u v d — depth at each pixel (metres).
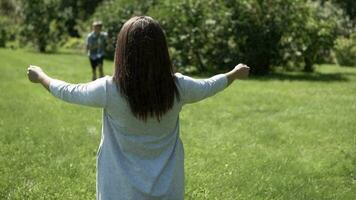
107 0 38.75
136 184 3.49
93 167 8.50
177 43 23.84
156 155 3.57
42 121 11.73
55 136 10.34
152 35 3.43
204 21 23.53
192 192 7.31
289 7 23.36
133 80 3.39
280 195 7.30
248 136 10.63
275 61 23.78
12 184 7.55
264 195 7.32
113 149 3.54
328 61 31.20
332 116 12.59
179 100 3.57
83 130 10.95
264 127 11.44
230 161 8.80
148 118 3.48
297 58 24.08
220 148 9.66
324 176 8.20
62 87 3.53
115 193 3.52
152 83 3.41
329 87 18.00
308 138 10.48
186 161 8.76
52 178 7.85
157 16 24.50
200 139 10.38
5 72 21.77
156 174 3.52
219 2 23.69
